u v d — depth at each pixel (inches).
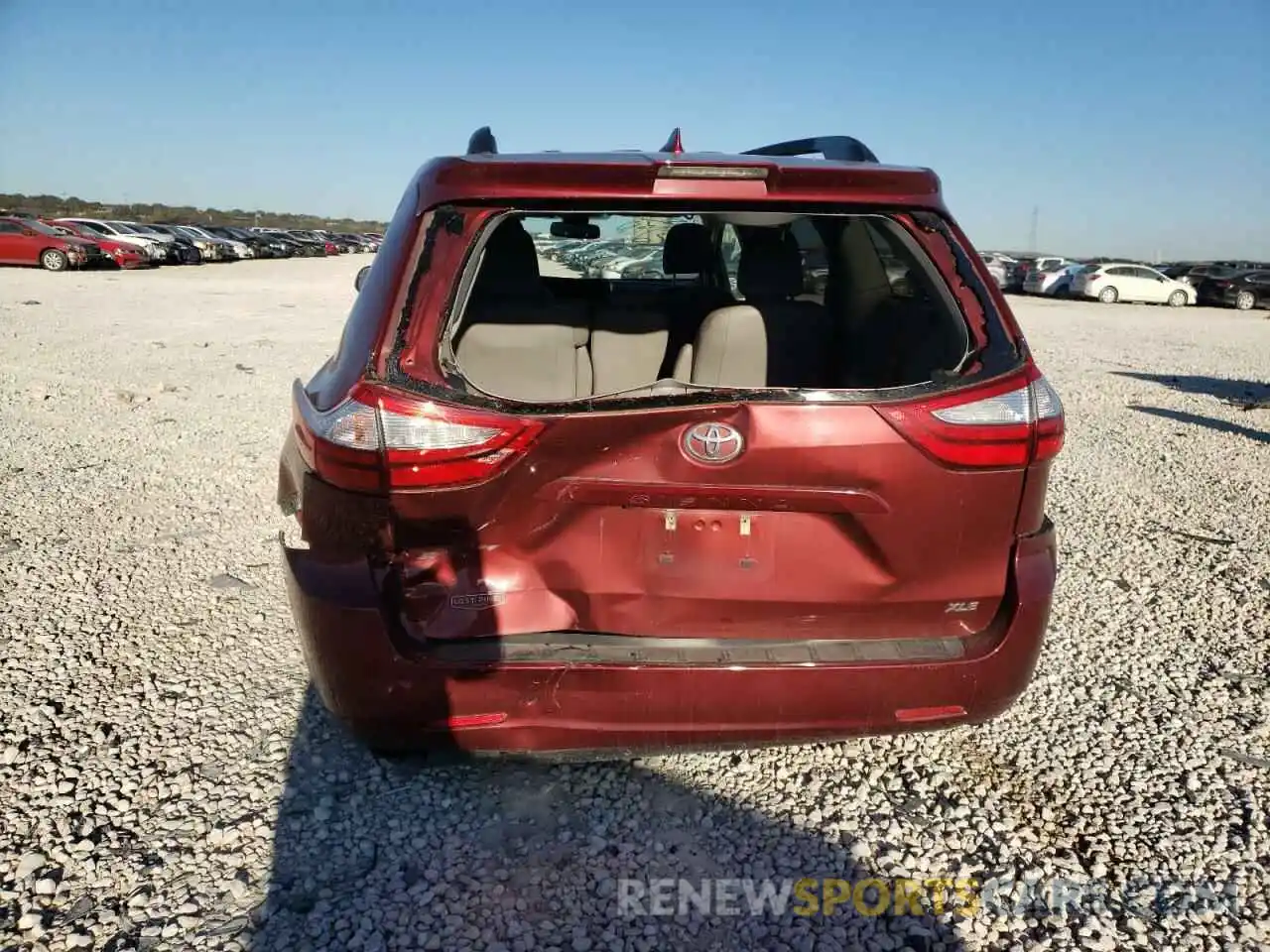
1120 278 1306.6
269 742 119.3
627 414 87.5
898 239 100.0
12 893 92.3
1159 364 562.9
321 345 526.6
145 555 184.1
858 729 95.3
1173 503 241.1
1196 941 89.9
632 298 171.5
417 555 91.5
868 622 96.6
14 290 810.8
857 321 126.0
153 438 282.7
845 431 88.7
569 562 93.0
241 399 353.1
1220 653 151.6
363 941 87.0
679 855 100.6
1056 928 91.4
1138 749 123.1
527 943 87.5
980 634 98.3
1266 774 117.4
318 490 92.2
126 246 1221.1
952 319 97.3
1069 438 325.4
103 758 115.1
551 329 110.3
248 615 157.6
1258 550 202.4
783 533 92.7
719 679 91.4
